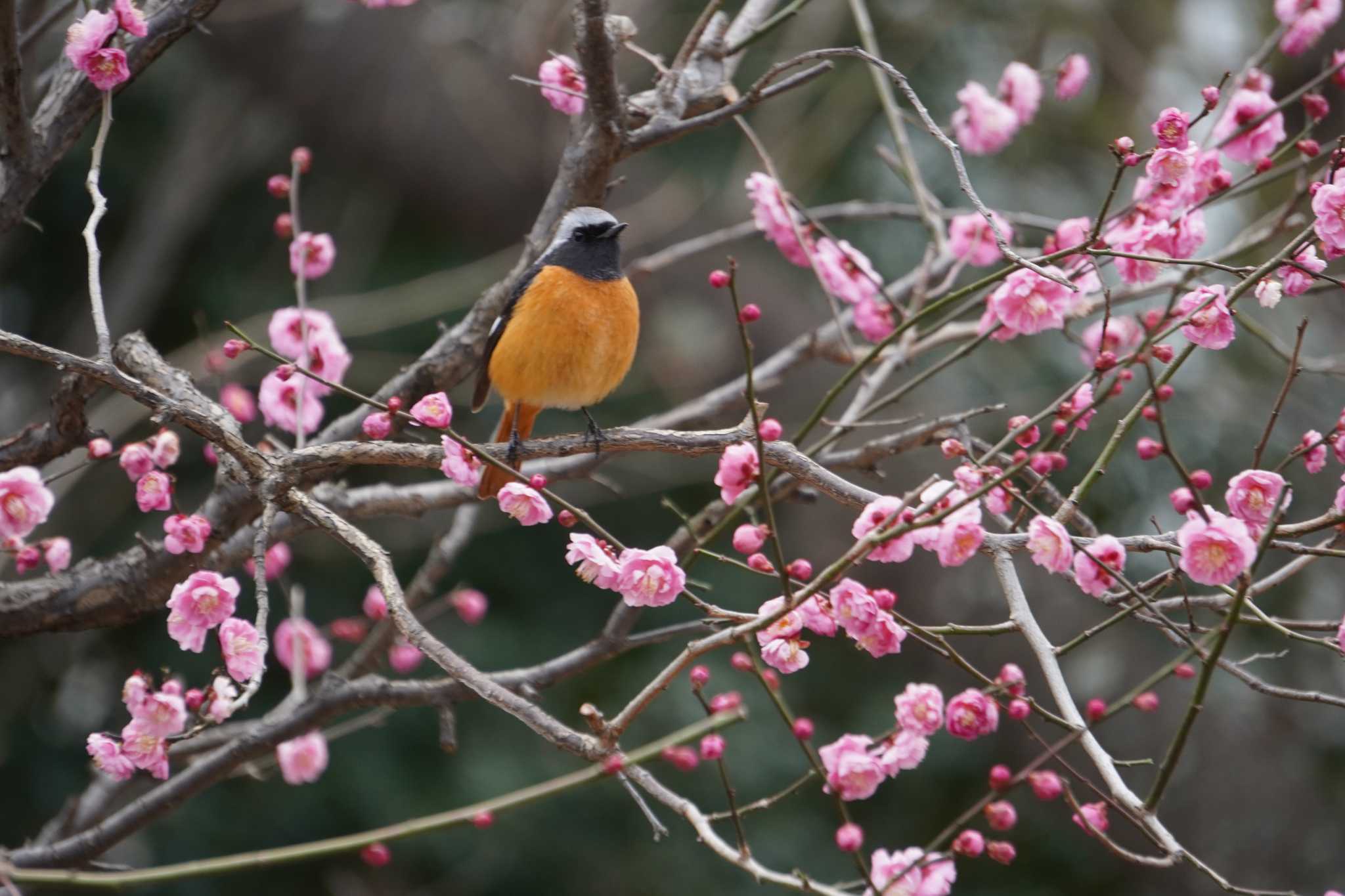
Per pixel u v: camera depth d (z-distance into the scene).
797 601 4.43
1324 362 6.93
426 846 13.72
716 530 6.07
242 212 15.43
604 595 15.00
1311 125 6.59
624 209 12.57
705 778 13.91
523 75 12.80
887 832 14.09
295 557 14.02
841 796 4.73
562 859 13.88
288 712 6.55
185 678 13.80
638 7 12.30
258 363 12.88
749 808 4.64
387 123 13.05
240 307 14.93
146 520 13.87
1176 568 4.96
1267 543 4.31
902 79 5.31
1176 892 13.95
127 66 5.71
